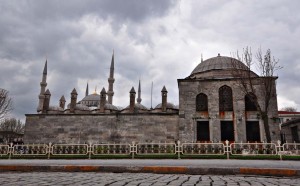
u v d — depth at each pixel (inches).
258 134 1170.0
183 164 442.6
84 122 1382.9
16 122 2765.7
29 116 1428.4
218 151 761.0
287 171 347.6
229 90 1244.5
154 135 1302.9
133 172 391.2
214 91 1244.5
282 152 701.3
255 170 360.8
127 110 1689.2
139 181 257.0
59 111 1859.0
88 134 1363.2
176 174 360.8
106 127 1357.0
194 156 699.4
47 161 554.3
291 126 1481.3
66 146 794.2
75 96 1627.7
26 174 353.4
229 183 246.4
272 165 420.8
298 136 1376.7
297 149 706.2
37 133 1400.1
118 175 336.8
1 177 301.0
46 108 1608.0
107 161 545.3
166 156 704.4
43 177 300.4
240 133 1169.4
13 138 2335.1
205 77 1375.5
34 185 221.8
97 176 318.7
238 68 1277.1
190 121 1225.4
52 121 1406.3
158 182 248.8
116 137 1334.9
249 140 1167.0
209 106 1228.5
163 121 1312.7
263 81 1107.3
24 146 796.6
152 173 376.5
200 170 375.9
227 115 1209.4
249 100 1205.7
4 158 743.1
